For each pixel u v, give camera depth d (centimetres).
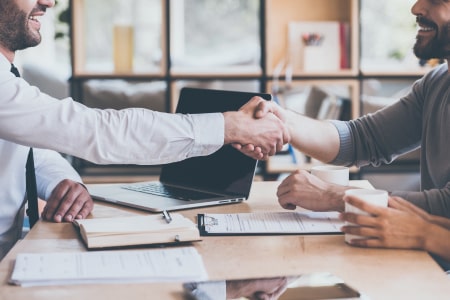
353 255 146
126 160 181
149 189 211
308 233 163
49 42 484
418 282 129
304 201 178
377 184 414
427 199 172
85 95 408
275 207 190
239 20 499
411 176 412
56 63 486
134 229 153
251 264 141
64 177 202
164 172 226
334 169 194
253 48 436
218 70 409
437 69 217
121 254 143
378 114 231
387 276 133
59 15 429
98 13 467
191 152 185
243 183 201
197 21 499
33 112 177
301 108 411
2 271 136
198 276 132
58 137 178
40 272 132
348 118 408
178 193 204
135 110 182
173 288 127
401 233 150
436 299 121
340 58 404
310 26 403
